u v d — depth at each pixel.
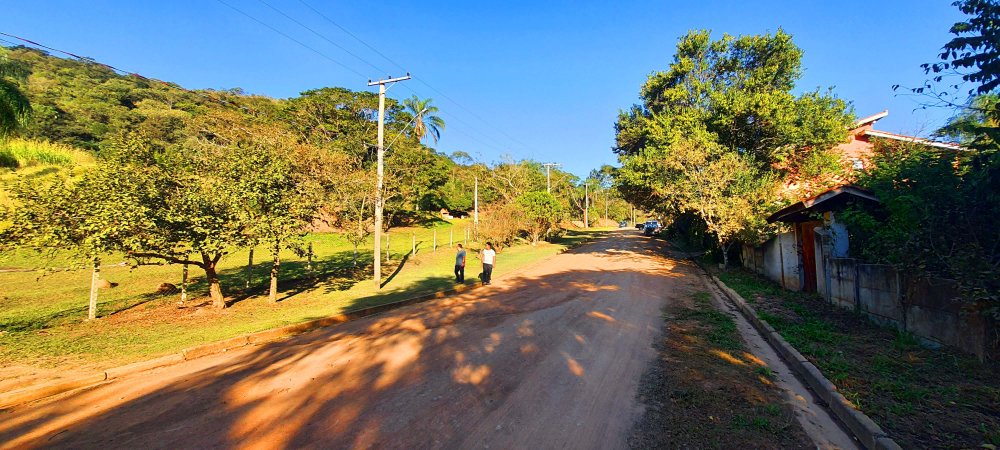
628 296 11.52
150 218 8.91
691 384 5.15
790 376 5.43
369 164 35.66
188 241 9.77
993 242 5.34
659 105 25.34
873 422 3.83
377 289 13.97
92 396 5.29
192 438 4.01
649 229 49.91
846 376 4.95
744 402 4.62
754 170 18.03
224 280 15.89
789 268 12.07
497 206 30.77
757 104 17.92
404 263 21.22
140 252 9.38
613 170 28.91
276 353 7.06
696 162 17.14
